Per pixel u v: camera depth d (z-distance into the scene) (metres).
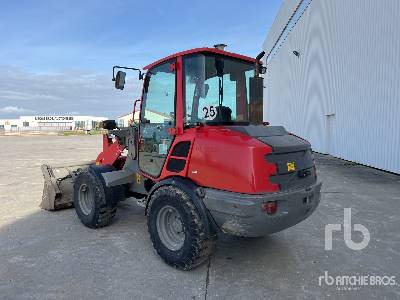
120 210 6.73
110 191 5.35
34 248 4.80
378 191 8.69
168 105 4.57
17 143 30.75
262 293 3.65
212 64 4.47
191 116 4.37
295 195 3.85
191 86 4.38
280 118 29.09
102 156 6.19
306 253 4.71
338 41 16.50
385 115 12.26
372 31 13.20
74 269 4.15
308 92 21.17
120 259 4.45
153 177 4.80
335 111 16.84
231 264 4.34
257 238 5.25
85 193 5.69
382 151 12.41
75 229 5.61
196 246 3.90
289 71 25.89
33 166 13.79
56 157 17.30
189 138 4.18
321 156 17.42
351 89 15.02
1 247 4.84
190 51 4.33
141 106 5.09
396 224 5.98
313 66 20.20
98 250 4.73
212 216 3.88
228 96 4.65
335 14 16.84
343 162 14.79
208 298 3.54
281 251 4.77
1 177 10.99
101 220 5.45
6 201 7.59
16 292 3.61
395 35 11.68
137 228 5.66
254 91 4.59
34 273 4.04
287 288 3.76
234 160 3.72
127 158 5.51
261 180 3.65
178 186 4.09
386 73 12.23
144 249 4.78
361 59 14.09
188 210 3.92
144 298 3.52
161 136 4.68
